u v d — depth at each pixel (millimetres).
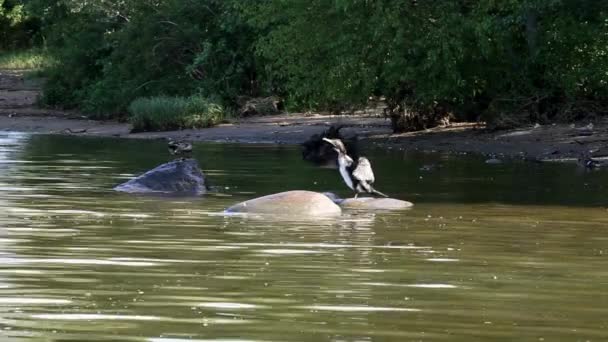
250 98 47688
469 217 16500
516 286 10680
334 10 34250
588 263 12172
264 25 38250
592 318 9273
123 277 10875
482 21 32031
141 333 8477
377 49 33500
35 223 14977
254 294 10062
